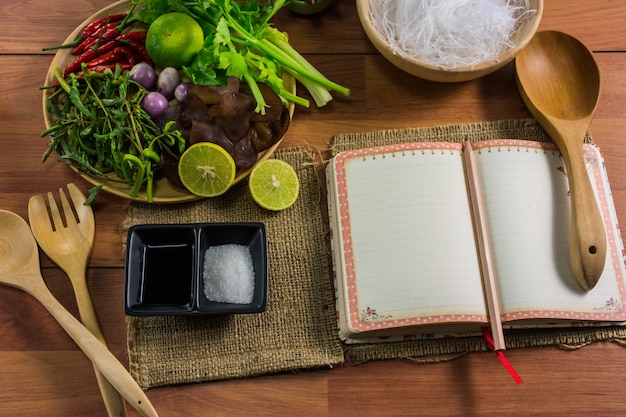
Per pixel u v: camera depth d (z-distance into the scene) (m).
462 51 0.96
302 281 0.91
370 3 0.96
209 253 0.89
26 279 0.89
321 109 1.00
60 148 0.92
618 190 0.96
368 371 0.88
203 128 0.88
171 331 0.89
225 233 0.87
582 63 0.96
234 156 0.89
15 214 0.92
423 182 0.90
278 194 0.93
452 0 0.95
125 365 0.88
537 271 0.87
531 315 0.84
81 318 0.87
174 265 0.87
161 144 0.90
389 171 0.91
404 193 0.90
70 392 0.87
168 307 0.81
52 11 1.04
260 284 0.84
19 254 0.91
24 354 0.88
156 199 0.90
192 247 0.86
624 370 0.88
